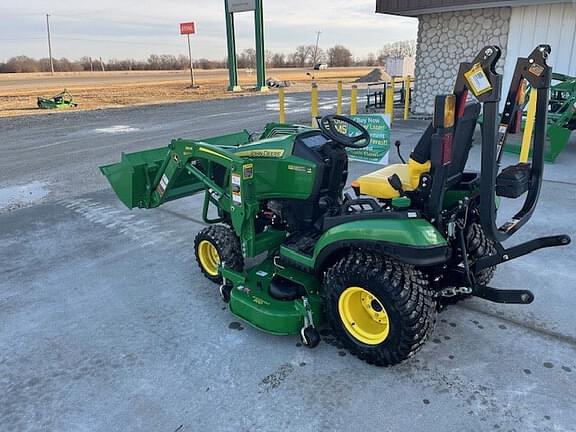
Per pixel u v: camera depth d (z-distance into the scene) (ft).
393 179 9.57
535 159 9.85
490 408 8.60
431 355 10.11
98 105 67.31
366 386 9.25
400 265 9.25
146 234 17.71
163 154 15.31
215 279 13.42
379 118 25.88
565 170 23.94
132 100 74.38
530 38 36.45
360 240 9.34
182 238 17.21
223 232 13.05
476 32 39.11
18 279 14.32
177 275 14.29
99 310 12.42
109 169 15.37
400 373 9.59
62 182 25.61
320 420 8.43
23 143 38.14
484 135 8.22
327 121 11.38
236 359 10.21
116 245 16.75
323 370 9.77
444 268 10.36
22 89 107.34
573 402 8.71
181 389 9.35
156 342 10.93
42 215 20.24
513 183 9.22
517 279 13.12
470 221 10.76
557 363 9.77
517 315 11.48
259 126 42.78
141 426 8.46
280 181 11.62
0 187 24.94
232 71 88.28
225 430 8.30
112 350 10.68
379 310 9.78
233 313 11.38
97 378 9.77
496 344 10.42
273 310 10.52
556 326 11.01
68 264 15.28
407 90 42.42
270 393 9.14
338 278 9.76
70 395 9.30
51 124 48.80
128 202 15.06
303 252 10.95
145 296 13.08
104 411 8.85
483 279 11.70
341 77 145.69
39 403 9.11
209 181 13.12
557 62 35.73
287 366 9.93
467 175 10.79
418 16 42.45
